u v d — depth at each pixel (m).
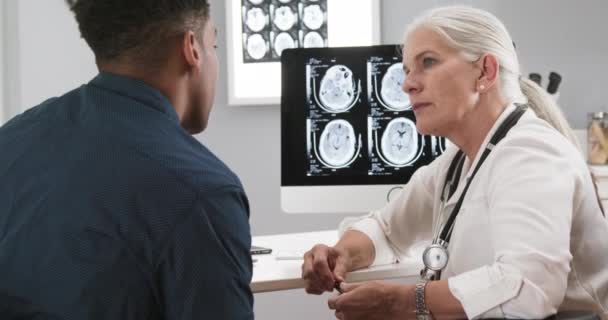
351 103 1.79
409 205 1.54
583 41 2.69
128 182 0.78
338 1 2.75
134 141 0.81
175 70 0.90
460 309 1.08
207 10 0.94
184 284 0.79
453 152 1.44
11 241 0.80
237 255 0.83
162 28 0.87
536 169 1.13
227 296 0.81
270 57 2.77
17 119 0.90
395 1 2.75
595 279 1.23
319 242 1.76
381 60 1.78
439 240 1.27
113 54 0.88
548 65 2.70
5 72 2.72
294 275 1.38
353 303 1.16
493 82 1.27
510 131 1.23
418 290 1.12
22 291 0.80
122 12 0.86
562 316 1.06
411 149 1.77
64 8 2.72
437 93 1.28
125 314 0.79
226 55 2.80
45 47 2.72
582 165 1.20
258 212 2.81
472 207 1.21
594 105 2.69
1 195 0.83
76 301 0.78
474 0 2.72
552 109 1.35
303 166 1.79
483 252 1.19
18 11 2.71
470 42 1.27
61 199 0.79
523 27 2.71
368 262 1.48
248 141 2.80
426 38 1.29
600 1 2.67
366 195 1.78
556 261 1.05
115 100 0.85
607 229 1.23
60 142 0.83
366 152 1.79
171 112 0.87
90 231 0.78
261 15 2.77
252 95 2.78
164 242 0.78
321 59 1.79
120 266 0.78
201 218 0.79
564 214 1.09
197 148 0.86
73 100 0.87
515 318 1.05
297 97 1.80
